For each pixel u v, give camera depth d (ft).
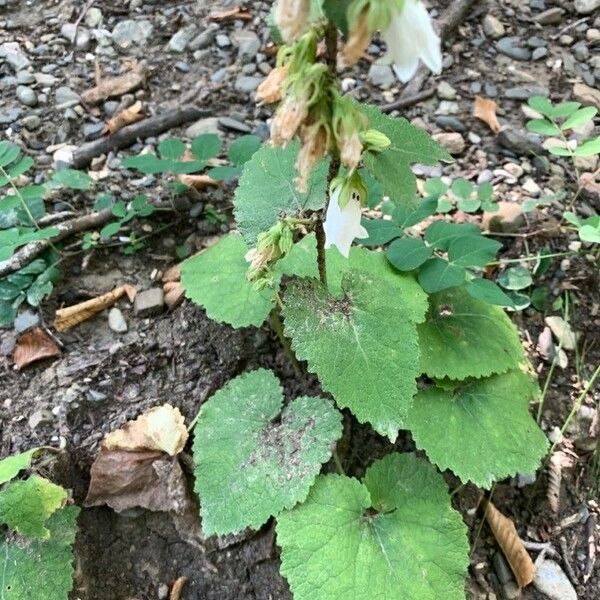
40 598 0.93
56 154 1.42
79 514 1.04
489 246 1.06
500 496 1.11
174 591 1.01
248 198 1.01
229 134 1.47
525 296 1.25
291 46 0.71
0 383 1.14
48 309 1.22
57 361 1.16
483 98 1.57
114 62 1.59
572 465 1.13
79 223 1.28
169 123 1.48
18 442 1.08
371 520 0.95
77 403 1.11
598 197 1.40
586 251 1.31
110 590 1.01
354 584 0.90
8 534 0.98
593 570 1.07
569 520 1.10
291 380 1.14
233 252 1.11
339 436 0.97
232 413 1.02
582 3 1.74
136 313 1.22
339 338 0.90
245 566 1.02
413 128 0.89
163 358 1.17
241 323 1.04
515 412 1.04
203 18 1.68
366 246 1.23
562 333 1.24
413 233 1.31
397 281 1.06
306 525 0.93
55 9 1.68
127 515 1.05
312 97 0.67
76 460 1.08
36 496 0.96
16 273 1.23
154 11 1.69
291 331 0.90
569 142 1.48
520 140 1.47
